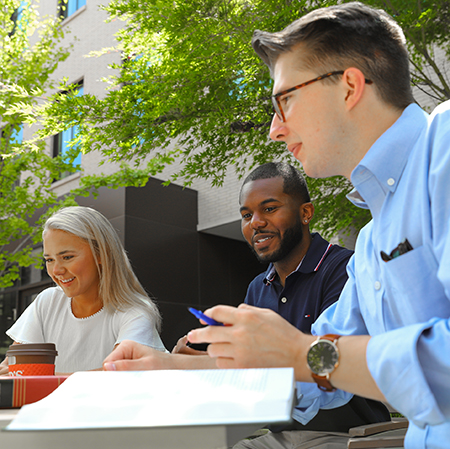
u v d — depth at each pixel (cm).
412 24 328
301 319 175
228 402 59
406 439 82
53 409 61
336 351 72
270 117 383
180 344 137
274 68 102
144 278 828
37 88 565
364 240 108
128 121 388
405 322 88
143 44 403
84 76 1002
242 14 340
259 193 185
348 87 94
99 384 71
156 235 859
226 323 78
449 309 80
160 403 61
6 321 948
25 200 599
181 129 391
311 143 98
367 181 94
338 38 93
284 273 189
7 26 618
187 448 70
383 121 94
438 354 65
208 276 920
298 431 145
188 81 366
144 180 532
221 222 880
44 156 598
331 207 388
